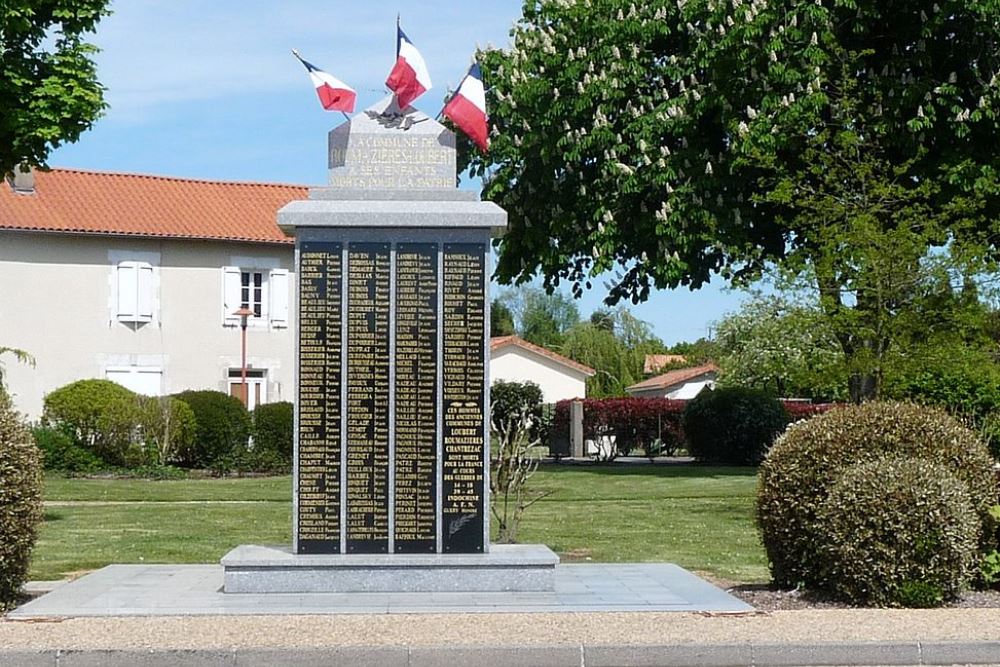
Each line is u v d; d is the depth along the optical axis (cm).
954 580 1124
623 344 6944
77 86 1959
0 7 1909
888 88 2456
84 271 3634
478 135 1241
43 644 925
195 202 3881
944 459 1208
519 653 912
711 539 1703
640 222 2614
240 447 3183
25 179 3603
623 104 2664
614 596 1148
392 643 920
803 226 2342
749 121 2488
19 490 1122
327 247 1180
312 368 1177
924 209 2250
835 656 933
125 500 2345
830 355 2375
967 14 2456
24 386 3544
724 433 3353
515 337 6078
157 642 928
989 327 2298
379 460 1175
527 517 1975
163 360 3725
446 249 1183
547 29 2762
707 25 2556
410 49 1215
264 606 1087
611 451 3728
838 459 1192
